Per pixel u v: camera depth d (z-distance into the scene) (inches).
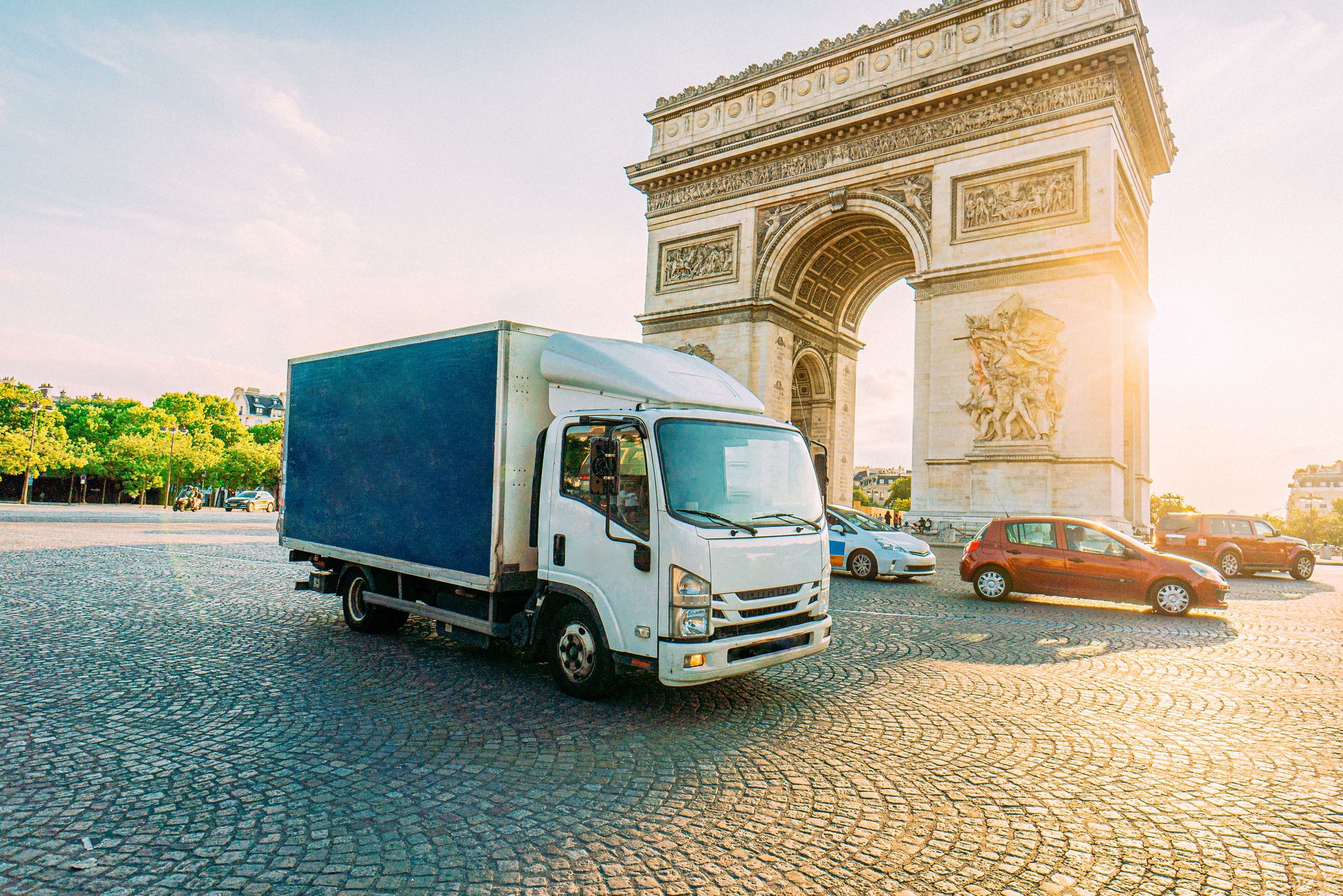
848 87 1579.7
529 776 250.8
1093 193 1262.3
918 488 1409.9
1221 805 241.3
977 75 1362.0
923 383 1424.7
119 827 205.8
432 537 407.2
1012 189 1346.0
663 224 1830.7
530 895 177.3
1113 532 689.6
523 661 416.5
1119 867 199.0
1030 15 1375.5
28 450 3137.3
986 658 453.4
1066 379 1261.1
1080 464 1236.5
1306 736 313.7
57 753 260.1
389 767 256.2
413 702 332.8
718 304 1696.6
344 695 341.4
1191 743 301.7
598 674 333.1
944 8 1451.8
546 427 389.7
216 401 4557.1
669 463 320.2
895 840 211.0
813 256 1706.4
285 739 281.6
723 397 372.2
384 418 454.3
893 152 1489.9
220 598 611.8
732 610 316.2
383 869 187.2
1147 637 538.0
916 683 390.0
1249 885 191.2
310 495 528.1
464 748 276.2
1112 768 272.4
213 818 213.3
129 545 1077.1
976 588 736.3
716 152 1705.2
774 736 300.0
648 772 257.4
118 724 293.1
